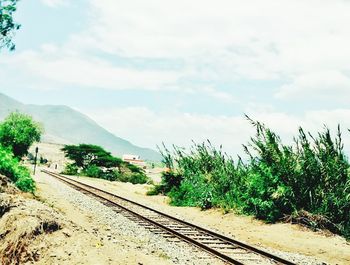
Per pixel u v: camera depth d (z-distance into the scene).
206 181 25.36
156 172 110.00
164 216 19.08
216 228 17.62
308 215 17.30
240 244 12.87
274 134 20.25
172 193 27.98
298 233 16.34
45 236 9.96
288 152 19.47
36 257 9.27
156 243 12.49
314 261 12.10
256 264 10.62
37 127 40.84
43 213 10.89
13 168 19.47
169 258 10.70
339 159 18.64
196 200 25.12
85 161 70.19
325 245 14.49
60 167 97.88
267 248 13.79
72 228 11.17
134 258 9.93
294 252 13.67
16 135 38.72
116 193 32.50
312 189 18.19
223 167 24.70
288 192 18.22
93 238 10.91
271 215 18.48
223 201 22.55
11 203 11.36
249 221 19.16
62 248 9.64
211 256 11.22
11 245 9.64
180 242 12.91
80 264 8.95
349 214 17.02
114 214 18.20
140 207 22.41
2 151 20.77
